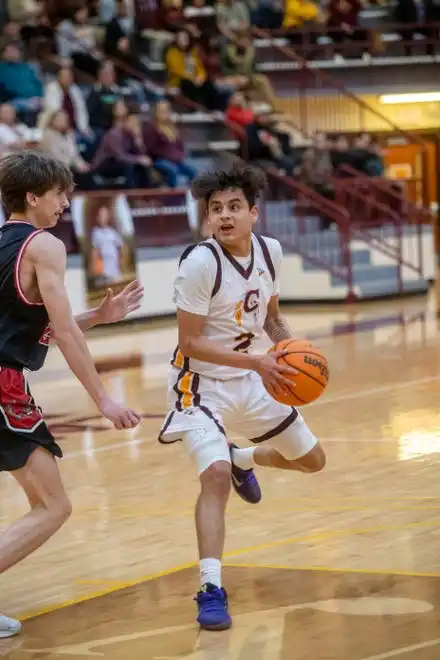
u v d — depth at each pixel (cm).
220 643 464
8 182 479
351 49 2566
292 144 2397
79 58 2130
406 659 431
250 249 522
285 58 2544
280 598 518
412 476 765
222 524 495
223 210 507
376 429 945
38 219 485
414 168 2683
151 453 894
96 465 855
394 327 1664
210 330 523
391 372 1257
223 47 2350
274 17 2539
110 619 504
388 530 628
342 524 645
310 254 2127
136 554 609
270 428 539
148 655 455
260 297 526
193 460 510
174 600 527
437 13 2594
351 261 2134
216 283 510
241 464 589
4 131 1722
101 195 1756
